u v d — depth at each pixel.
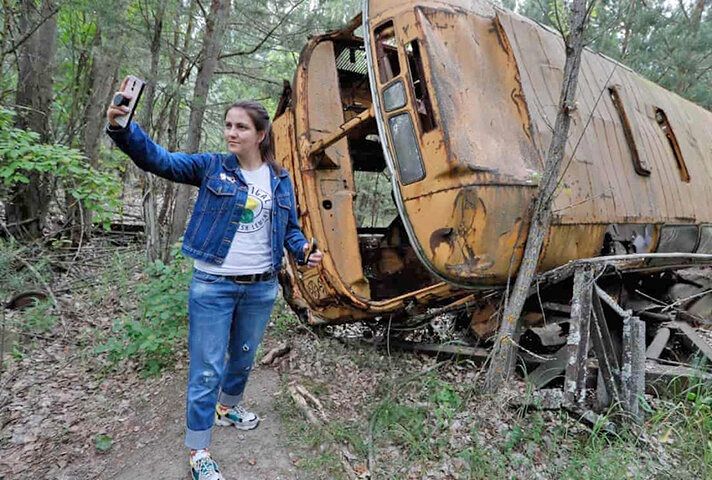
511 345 3.79
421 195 3.78
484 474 3.04
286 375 4.30
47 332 5.31
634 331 3.28
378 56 4.12
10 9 7.61
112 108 2.21
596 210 4.19
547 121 4.08
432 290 4.20
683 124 6.36
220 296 2.69
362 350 4.97
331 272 4.68
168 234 7.75
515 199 3.66
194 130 7.28
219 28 7.23
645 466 3.08
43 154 6.29
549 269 3.96
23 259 6.39
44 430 3.59
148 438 3.43
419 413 3.65
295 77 5.16
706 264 5.82
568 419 3.59
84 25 9.70
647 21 10.26
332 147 5.17
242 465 3.05
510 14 4.45
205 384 2.71
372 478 2.98
